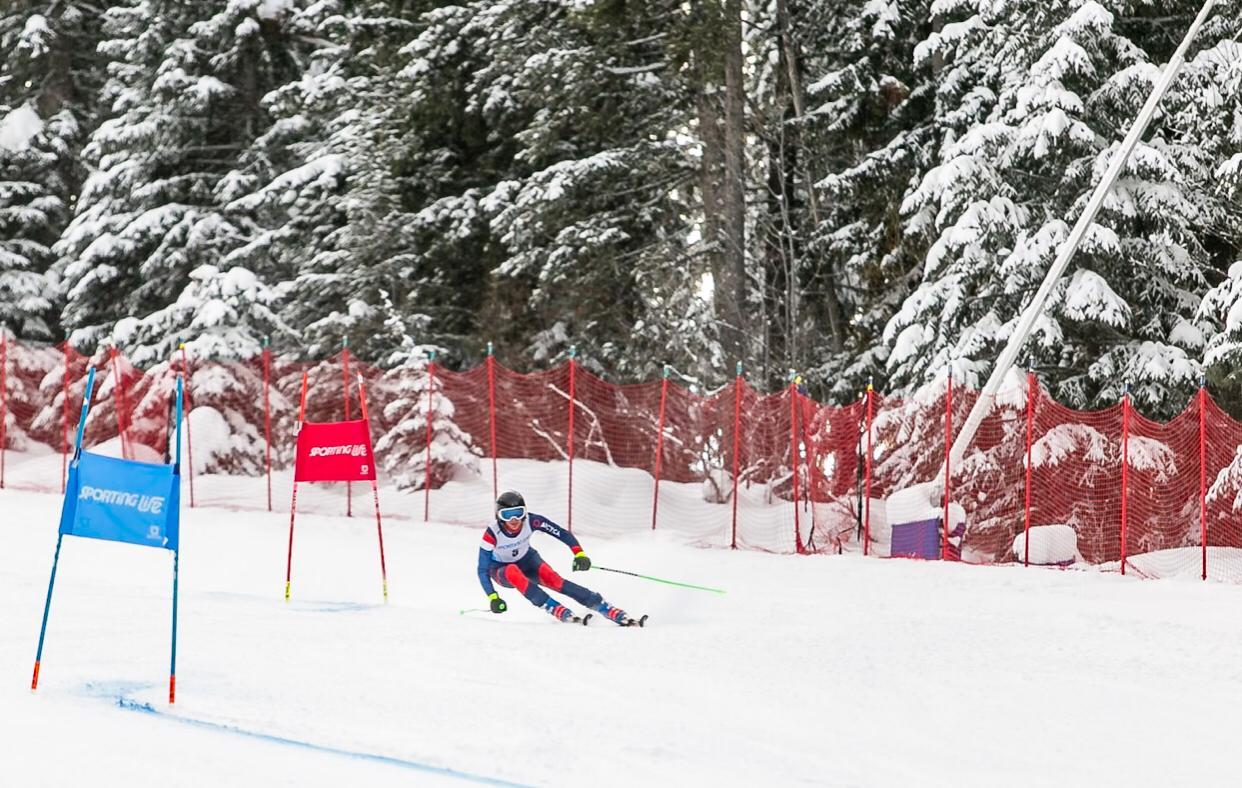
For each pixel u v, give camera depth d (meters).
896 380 53.91
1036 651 21.98
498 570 25.58
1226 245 53.62
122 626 22.25
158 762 12.88
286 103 68.56
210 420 58.56
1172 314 50.03
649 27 62.50
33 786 11.85
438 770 13.07
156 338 66.88
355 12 71.31
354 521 46.69
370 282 65.06
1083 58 48.19
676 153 64.69
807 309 74.25
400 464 54.16
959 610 28.03
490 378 49.78
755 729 15.45
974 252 50.03
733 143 62.62
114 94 78.50
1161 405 48.25
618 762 13.63
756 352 67.06
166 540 16.08
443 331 69.25
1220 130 48.94
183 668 18.19
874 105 64.56
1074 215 48.84
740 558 38.72
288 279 71.50
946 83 58.94
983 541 43.84
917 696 17.83
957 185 50.56
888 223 64.44
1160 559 40.12
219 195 70.94
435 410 52.97
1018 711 17.09
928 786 13.30
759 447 51.00
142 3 73.19
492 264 68.19
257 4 70.50
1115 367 49.31
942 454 46.06
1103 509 43.25
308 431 28.09
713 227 63.94
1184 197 48.34
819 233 69.12
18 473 58.31
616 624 24.81
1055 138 47.81
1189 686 19.17
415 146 66.38
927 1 64.38
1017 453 44.88
